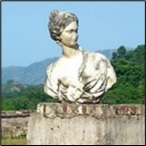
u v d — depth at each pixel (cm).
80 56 1848
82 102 1816
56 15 1834
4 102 5331
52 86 1855
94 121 1741
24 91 7181
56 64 1867
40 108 1791
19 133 3472
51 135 1767
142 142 1814
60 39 1842
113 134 1758
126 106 1798
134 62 5600
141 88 4328
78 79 1825
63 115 1758
